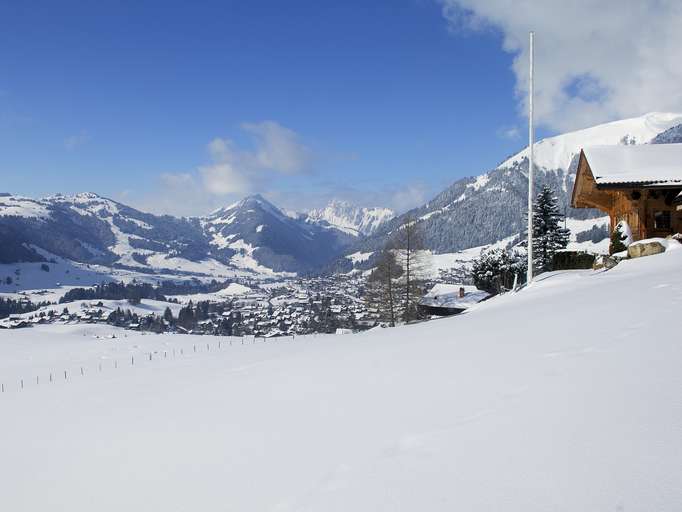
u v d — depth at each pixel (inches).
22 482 213.8
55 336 1491.1
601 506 110.8
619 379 185.9
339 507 134.7
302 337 957.2
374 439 180.2
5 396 513.3
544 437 149.3
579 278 745.6
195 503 159.6
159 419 278.1
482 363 261.9
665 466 120.4
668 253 766.5
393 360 328.2
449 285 2298.2
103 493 184.9
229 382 365.1
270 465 177.2
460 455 150.0
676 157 1119.6
